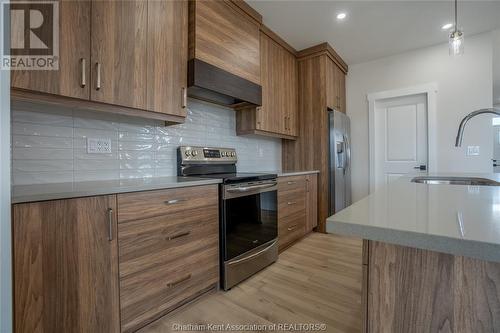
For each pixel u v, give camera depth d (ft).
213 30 6.70
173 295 5.00
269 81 9.48
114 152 5.92
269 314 5.13
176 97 5.85
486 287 1.71
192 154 7.47
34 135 4.73
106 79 4.60
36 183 4.72
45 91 3.88
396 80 11.55
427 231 1.51
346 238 10.12
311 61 11.03
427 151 10.96
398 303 2.00
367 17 8.63
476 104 9.86
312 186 10.48
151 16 5.36
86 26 4.33
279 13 8.38
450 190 3.30
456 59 10.23
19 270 3.13
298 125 11.43
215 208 5.97
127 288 4.26
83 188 3.88
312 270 7.15
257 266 6.96
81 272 3.69
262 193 7.38
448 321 1.82
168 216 4.91
